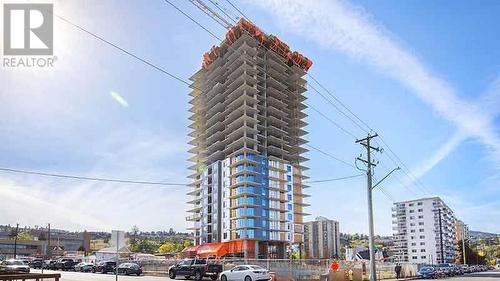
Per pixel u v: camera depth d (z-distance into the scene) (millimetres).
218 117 146375
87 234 173375
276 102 145375
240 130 132125
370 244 34500
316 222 172750
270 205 127750
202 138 153375
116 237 19906
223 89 148625
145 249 163250
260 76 144000
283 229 129375
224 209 130000
